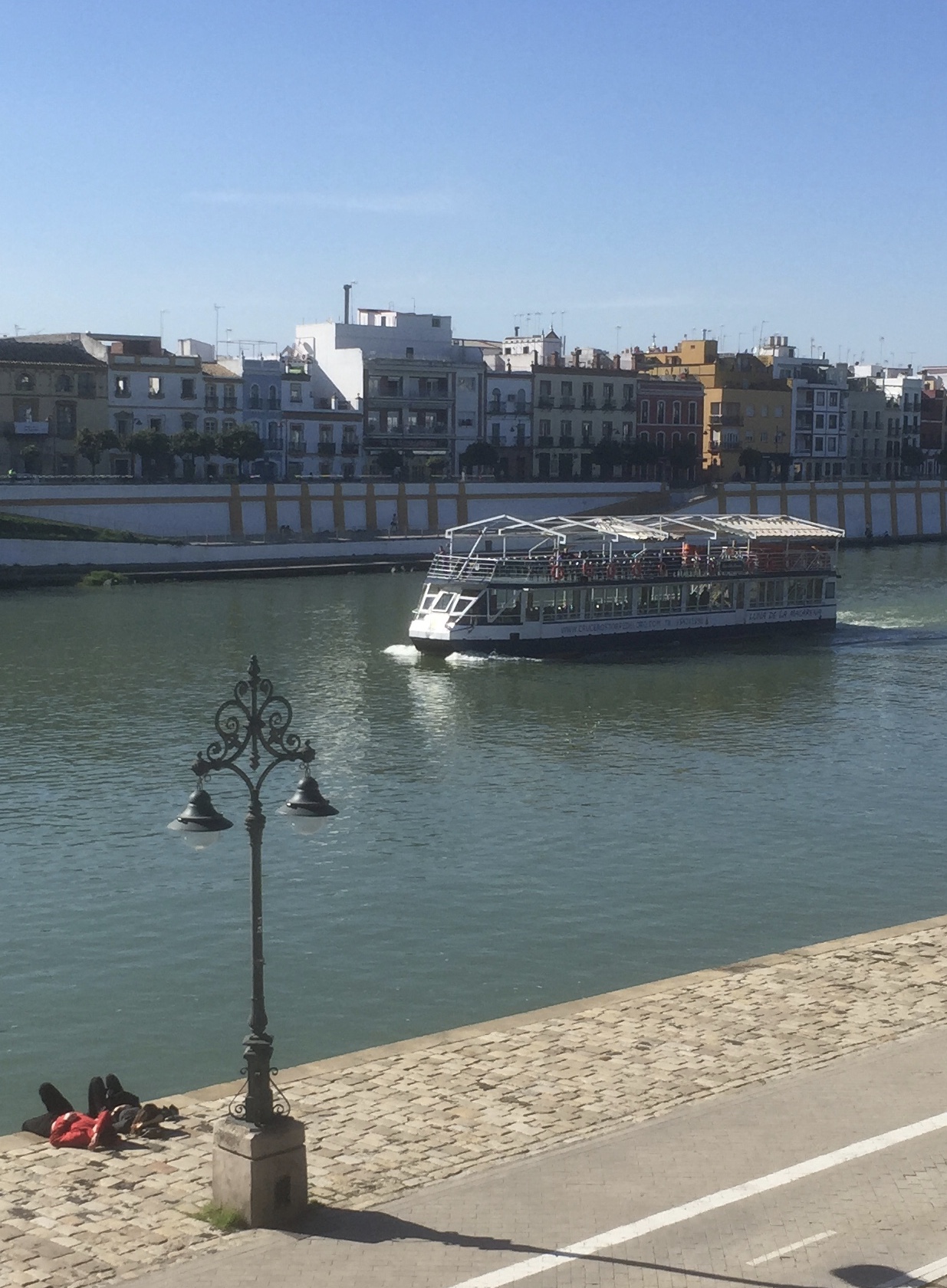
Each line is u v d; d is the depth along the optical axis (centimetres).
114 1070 3114
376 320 17950
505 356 19162
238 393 16025
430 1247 1866
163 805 5238
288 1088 2436
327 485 14975
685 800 5369
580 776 5759
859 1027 2716
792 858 4612
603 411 18688
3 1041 3256
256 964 1973
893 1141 2164
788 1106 2311
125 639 9206
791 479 19900
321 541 14400
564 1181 2052
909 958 3186
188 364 15612
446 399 17512
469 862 4578
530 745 6356
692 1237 1883
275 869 4500
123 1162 2162
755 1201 1977
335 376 17212
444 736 6544
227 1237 1906
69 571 12569
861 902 4178
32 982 3597
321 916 4069
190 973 3659
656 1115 2295
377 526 15312
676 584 9600
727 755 6172
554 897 4225
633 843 4791
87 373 14962
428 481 15738
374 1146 2194
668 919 4034
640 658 9075
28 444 14600
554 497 16650
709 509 17550
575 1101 2364
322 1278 1792
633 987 3012
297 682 7869
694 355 19875
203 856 4641
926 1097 2342
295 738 2073
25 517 12812
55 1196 2041
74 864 4544
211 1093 2452
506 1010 3409
